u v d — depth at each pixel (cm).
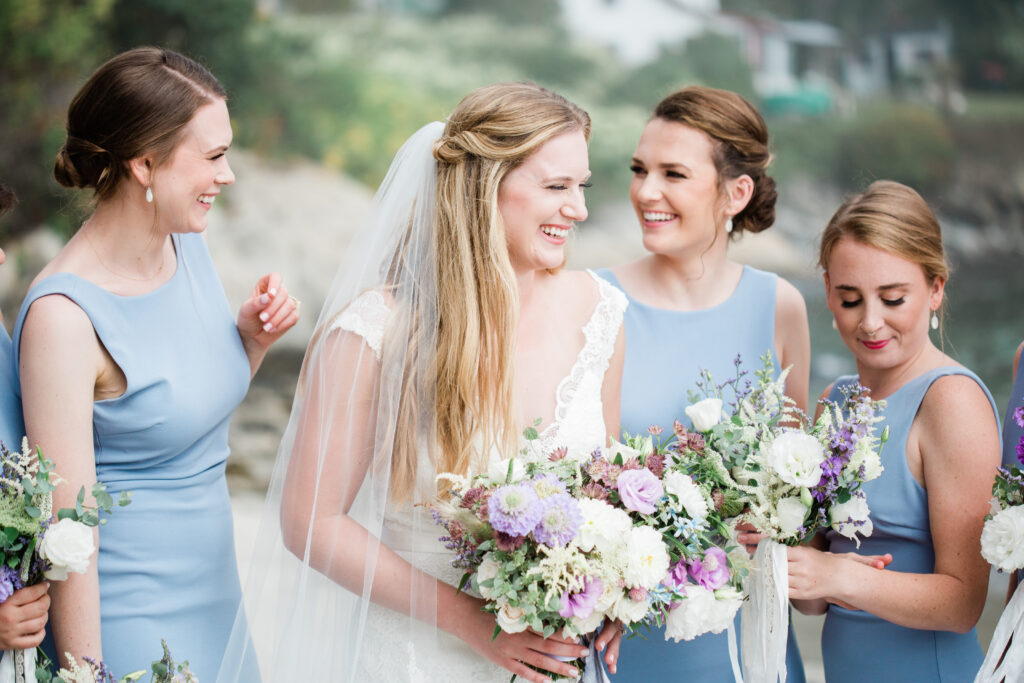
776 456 196
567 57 1720
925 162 1852
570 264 1497
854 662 229
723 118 258
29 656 186
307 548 195
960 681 220
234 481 723
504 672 205
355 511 207
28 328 197
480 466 202
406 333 199
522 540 179
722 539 204
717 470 200
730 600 191
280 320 234
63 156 210
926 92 1897
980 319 1320
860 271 226
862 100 1886
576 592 179
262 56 1486
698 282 271
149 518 210
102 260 211
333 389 195
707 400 209
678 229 262
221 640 221
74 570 179
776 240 1609
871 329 225
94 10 1299
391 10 1636
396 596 196
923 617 211
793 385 281
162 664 193
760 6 1853
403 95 1562
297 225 1371
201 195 212
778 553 203
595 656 197
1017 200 1842
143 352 208
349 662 200
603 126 1680
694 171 257
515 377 213
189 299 225
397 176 208
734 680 256
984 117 1872
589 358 224
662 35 1805
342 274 207
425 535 203
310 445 195
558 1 1748
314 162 1497
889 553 226
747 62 1847
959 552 212
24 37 1251
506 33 1691
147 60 207
